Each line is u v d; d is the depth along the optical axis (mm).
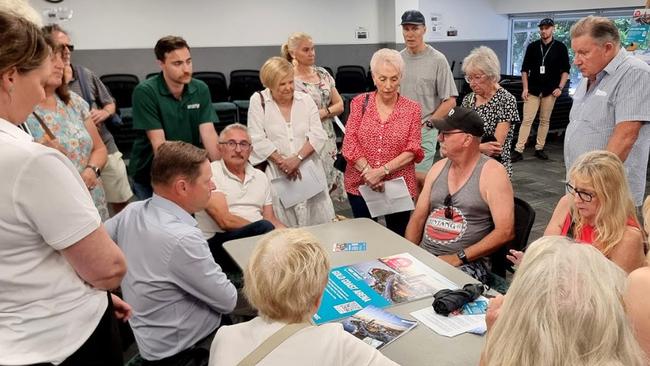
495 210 2141
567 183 1965
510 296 841
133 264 1785
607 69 2350
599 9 8617
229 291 1854
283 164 2916
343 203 4812
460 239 2242
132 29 7488
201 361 1796
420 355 1332
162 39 2684
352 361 1086
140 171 2961
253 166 2988
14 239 969
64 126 2398
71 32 7094
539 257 844
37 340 1032
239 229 2520
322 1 8734
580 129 2531
